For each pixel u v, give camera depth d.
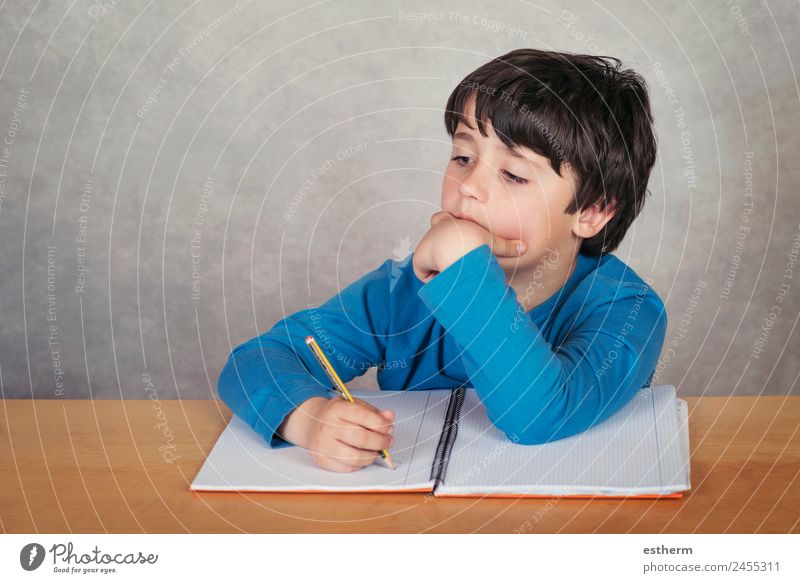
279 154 1.78
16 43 1.74
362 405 0.77
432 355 1.08
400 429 0.82
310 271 1.83
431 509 0.68
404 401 0.88
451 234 0.83
